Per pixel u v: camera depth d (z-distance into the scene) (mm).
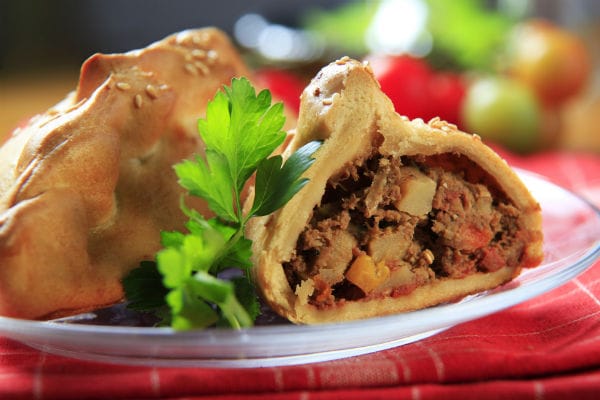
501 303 246
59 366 253
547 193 340
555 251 304
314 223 274
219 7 922
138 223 286
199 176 255
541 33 578
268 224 267
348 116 269
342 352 253
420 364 246
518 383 240
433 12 584
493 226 290
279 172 261
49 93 646
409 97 515
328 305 273
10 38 878
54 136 277
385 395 237
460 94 525
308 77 547
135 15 917
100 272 275
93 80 298
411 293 282
